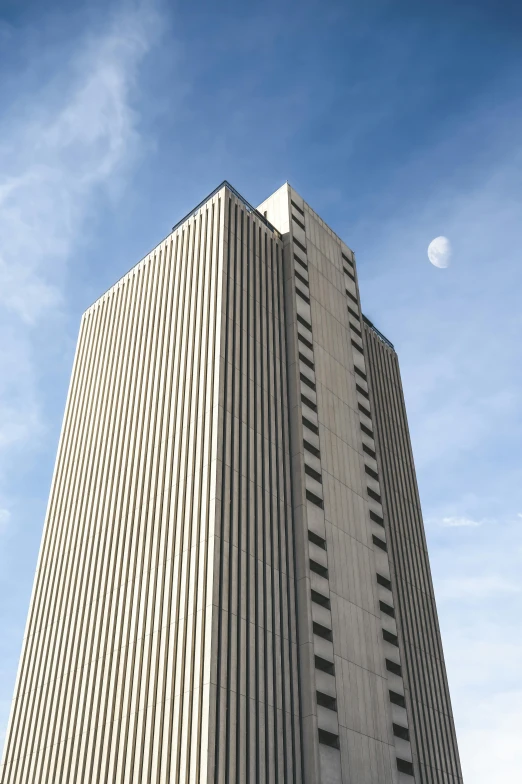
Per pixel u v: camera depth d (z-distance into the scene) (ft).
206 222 217.36
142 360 210.79
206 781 127.03
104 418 212.84
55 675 175.32
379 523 211.20
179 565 159.02
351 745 158.51
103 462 202.69
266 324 206.08
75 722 161.68
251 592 156.87
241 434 176.65
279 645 157.07
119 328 229.86
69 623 180.96
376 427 262.88
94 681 163.43
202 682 138.41
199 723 134.51
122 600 168.96
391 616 195.83
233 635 147.23
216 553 152.76
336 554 184.96
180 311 206.18
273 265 223.10
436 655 230.27
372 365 280.10
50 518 209.67
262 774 137.90
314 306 228.22
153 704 145.89
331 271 247.91
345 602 179.83
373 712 170.40
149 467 184.55
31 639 189.47
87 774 150.71
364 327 285.02
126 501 185.88
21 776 166.20
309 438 196.65
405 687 188.03
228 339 187.93
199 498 164.04
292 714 151.74
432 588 247.09
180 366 193.88
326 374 218.18
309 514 182.19
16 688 183.52
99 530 189.37
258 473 175.94
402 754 173.06
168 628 152.56
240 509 165.37
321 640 165.78
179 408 185.47
